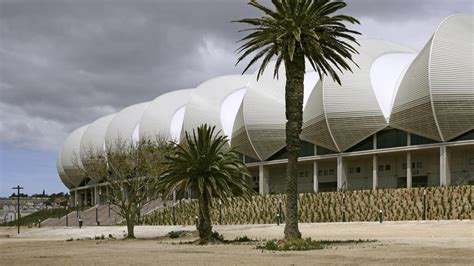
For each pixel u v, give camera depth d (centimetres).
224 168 4716
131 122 12425
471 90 7050
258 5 3991
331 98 8038
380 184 8325
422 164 7975
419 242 3847
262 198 7900
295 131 4003
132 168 6794
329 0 3956
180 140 10238
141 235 6481
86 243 5272
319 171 8994
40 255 3694
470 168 7512
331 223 6150
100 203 12888
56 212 13288
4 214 16500
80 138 15262
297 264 2650
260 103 8912
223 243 4541
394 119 7806
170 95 11981
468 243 3628
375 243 3891
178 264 2750
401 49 9019
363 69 8175
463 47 7169
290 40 3912
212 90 10306
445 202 6272
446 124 7225
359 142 8175
